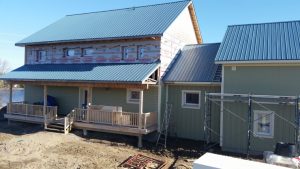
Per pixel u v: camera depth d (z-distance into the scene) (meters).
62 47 23.02
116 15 24.48
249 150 14.75
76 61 22.33
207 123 17.22
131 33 19.33
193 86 18.12
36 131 19.50
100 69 19.56
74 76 19.03
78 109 19.28
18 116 21.70
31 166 13.08
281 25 17.92
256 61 14.80
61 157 14.31
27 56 24.97
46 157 14.29
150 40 19.27
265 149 15.04
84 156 14.53
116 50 20.59
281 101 14.24
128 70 18.36
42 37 23.64
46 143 16.48
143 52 19.58
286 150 12.83
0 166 13.01
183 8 21.81
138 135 17.05
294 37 16.11
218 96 16.91
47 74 20.64
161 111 18.70
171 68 19.95
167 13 21.59
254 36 17.39
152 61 19.11
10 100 22.39
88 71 19.59
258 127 15.27
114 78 17.34
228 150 15.93
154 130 18.09
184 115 18.45
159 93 18.56
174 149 16.11
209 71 18.14
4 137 17.98
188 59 20.47
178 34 21.70
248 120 14.78
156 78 18.69
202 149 16.06
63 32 23.52
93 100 21.36
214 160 9.13
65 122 18.88
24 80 20.94
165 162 13.95
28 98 24.83
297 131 13.46
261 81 15.16
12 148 15.43
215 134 17.20
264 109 15.09
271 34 17.14
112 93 20.58
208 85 17.45
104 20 23.92
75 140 17.56
